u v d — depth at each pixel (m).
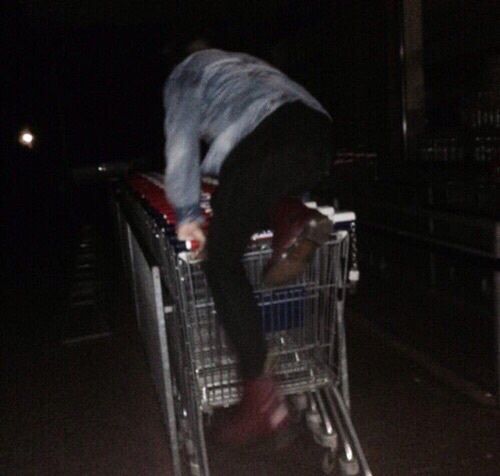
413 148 8.48
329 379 3.21
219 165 2.53
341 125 9.90
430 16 8.96
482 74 8.20
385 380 4.92
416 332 5.80
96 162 25.75
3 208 21.08
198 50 2.74
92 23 10.48
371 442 4.00
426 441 3.96
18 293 9.43
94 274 10.24
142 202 4.64
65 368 5.93
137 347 6.29
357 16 9.26
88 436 4.49
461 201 6.07
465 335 5.17
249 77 2.57
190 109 2.55
